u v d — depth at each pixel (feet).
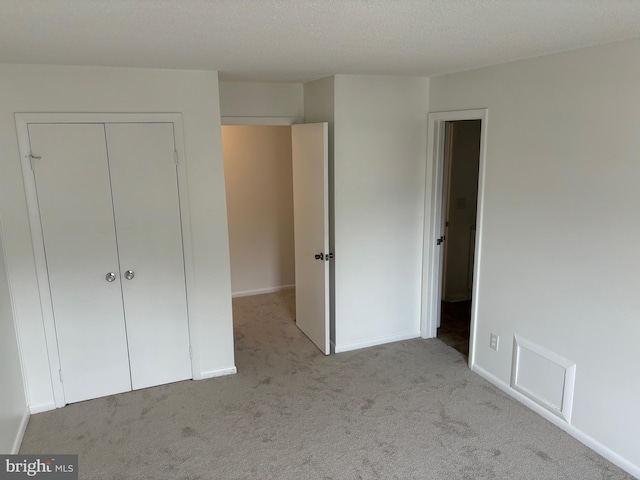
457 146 16.67
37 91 9.85
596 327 8.97
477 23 6.51
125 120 10.53
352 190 12.95
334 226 13.01
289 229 19.33
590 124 8.66
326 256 12.95
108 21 6.15
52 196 10.29
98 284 11.00
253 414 10.73
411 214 13.84
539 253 10.05
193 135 11.13
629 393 8.50
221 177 11.54
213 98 11.14
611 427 8.89
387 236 13.66
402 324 14.52
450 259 17.60
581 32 7.23
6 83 9.64
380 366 12.92
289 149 18.66
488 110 11.03
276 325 16.03
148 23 6.29
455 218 17.30
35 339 10.68
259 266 19.13
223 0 5.21
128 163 10.72
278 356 13.65
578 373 9.44
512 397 11.22
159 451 9.48
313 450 9.43
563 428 9.91
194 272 11.75
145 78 10.53
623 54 7.96
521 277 10.59
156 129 10.81
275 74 11.96
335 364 13.08
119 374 11.60
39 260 10.40
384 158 13.12
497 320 11.46
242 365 13.12
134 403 11.25
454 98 12.16
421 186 13.75
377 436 9.84
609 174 8.42
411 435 9.86
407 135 13.25
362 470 8.83
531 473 8.67
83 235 10.66
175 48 8.15
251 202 18.48
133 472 8.87
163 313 11.69
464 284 18.03
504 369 11.41
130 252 11.11
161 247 11.35
